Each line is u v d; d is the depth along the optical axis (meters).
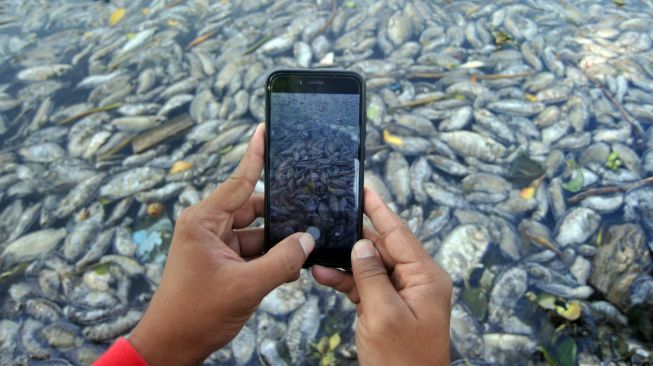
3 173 0.96
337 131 0.64
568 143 0.94
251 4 1.28
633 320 0.74
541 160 0.93
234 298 0.50
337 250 0.64
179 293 0.50
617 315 0.75
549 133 0.96
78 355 0.76
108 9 1.30
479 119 0.99
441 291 0.54
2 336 0.78
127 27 1.24
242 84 1.08
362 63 1.10
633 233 0.82
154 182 0.94
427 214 0.87
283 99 0.64
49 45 1.20
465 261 0.82
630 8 1.20
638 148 0.93
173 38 1.20
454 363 0.74
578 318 0.75
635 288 0.76
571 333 0.74
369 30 1.18
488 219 0.86
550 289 0.78
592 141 0.94
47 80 1.12
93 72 1.13
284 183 0.64
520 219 0.86
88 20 1.28
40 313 0.80
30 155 0.99
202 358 0.53
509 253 0.83
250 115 1.03
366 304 0.52
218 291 0.50
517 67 1.07
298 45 1.15
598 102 1.00
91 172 0.96
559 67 1.07
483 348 0.74
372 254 0.54
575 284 0.78
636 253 0.80
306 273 0.83
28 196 0.93
